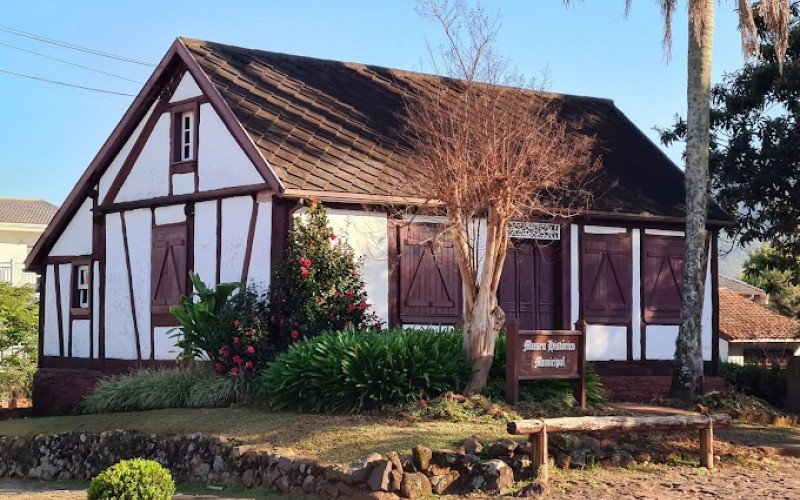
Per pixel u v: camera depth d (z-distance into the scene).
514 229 18.31
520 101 20.25
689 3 16.52
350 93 19.48
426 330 15.12
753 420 15.91
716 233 20.30
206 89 17.64
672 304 20.05
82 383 20.25
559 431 10.91
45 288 22.12
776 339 33.31
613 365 19.23
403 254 17.22
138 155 19.59
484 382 13.77
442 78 21.42
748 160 21.98
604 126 22.22
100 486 9.66
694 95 16.95
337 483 10.56
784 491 10.67
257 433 12.62
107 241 20.17
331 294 15.65
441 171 14.31
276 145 16.83
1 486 14.13
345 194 16.25
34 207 43.66
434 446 11.09
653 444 12.46
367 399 13.31
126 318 19.50
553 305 18.95
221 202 17.55
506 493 10.39
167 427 13.84
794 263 23.77
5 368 26.64
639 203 19.69
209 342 15.54
